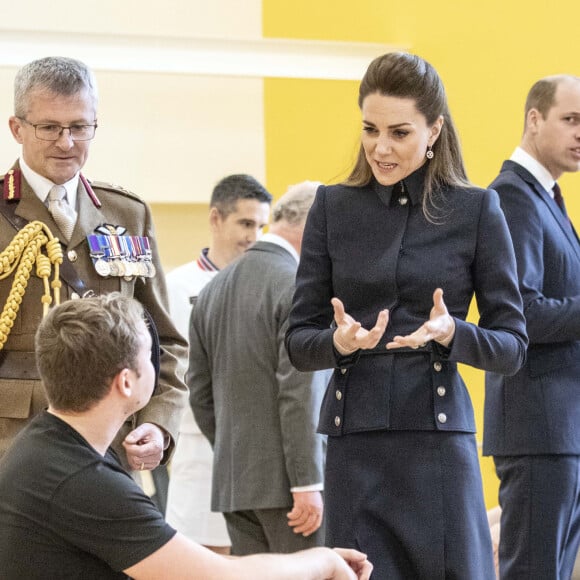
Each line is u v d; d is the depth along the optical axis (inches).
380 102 157.8
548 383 208.8
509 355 156.2
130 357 136.2
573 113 218.1
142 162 473.4
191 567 133.3
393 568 159.0
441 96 160.2
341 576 147.5
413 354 158.9
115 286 186.1
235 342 241.6
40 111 176.7
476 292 162.4
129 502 132.3
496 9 406.6
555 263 211.3
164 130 476.1
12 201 182.9
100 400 135.9
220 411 246.2
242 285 243.8
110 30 471.2
